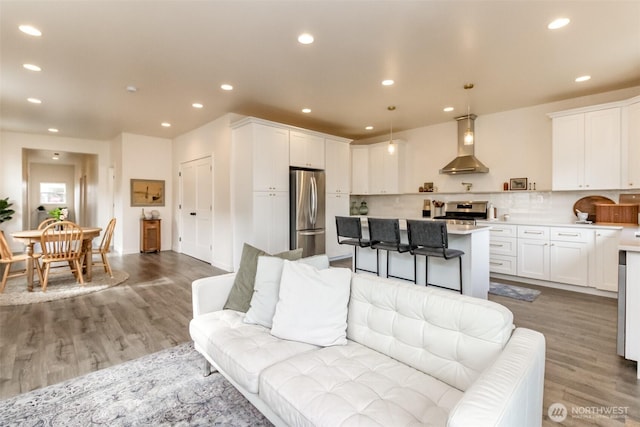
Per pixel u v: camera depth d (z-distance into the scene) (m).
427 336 1.48
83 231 4.20
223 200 5.31
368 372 1.43
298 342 1.72
